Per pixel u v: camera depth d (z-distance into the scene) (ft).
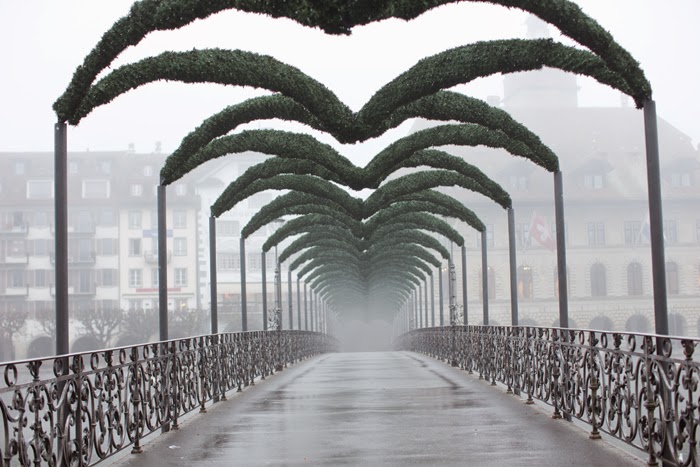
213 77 47.42
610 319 280.72
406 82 49.16
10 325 253.65
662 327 34.53
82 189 289.53
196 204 290.76
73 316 258.78
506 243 280.31
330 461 32.32
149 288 286.46
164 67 46.39
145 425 39.17
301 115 56.65
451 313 124.16
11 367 23.06
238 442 38.22
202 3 40.14
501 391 63.52
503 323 277.03
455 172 85.61
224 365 64.13
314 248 149.79
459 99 58.44
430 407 51.34
